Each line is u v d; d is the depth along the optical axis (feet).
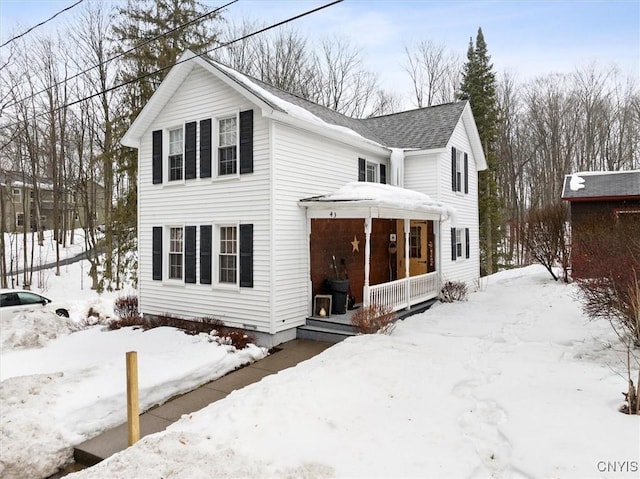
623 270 24.02
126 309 42.27
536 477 11.72
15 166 102.99
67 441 17.26
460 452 13.42
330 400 17.90
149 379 21.94
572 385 18.35
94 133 79.15
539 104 116.37
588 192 53.01
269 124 31.07
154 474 12.46
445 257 47.39
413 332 30.14
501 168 106.32
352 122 49.24
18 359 27.86
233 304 32.91
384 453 13.47
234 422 16.12
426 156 46.16
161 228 38.29
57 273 79.15
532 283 53.11
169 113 37.63
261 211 31.40
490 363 22.41
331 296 34.73
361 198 32.09
